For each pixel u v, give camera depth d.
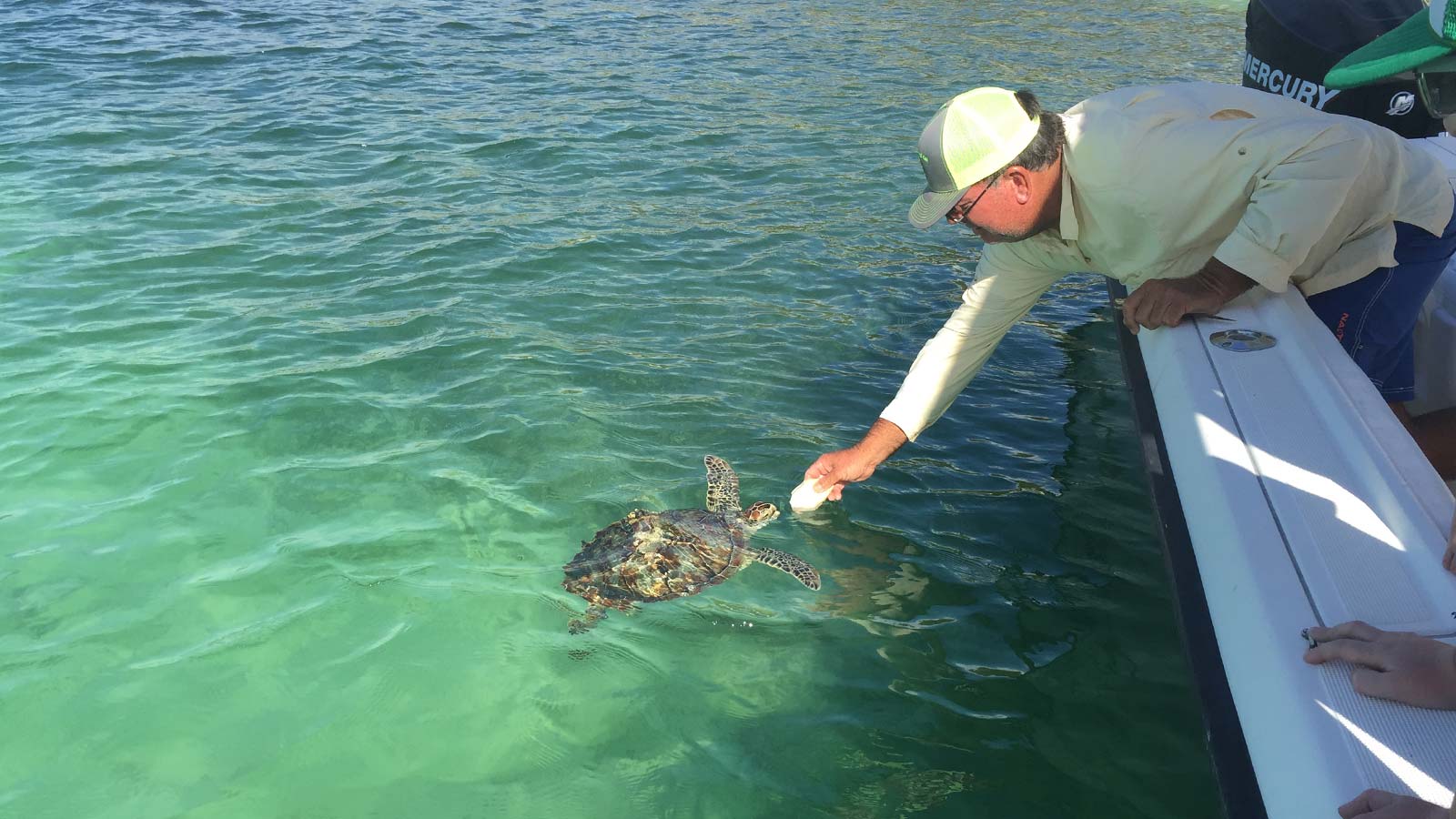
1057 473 2.48
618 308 3.29
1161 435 1.88
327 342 3.01
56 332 3.02
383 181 4.43
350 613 1.96
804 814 1.55
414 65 6.45
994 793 1.59
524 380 2.82
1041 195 1.71
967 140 1.63
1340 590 1.17
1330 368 1.55
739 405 2.74
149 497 2.28
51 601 1.96
